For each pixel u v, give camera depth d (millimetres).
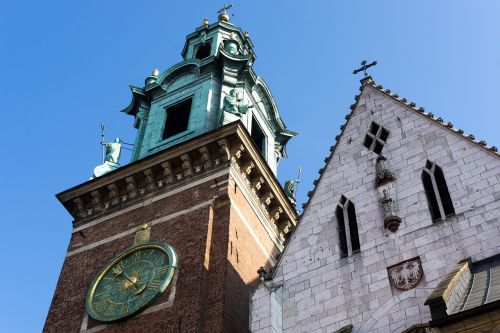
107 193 39312
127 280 33312
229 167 36562
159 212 36375
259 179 38562
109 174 39312
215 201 35219
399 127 29562
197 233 33531
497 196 24766
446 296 19922
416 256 24484
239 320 30672
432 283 23359
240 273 32750
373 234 26125
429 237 24781
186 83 46719
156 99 47156
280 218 40344
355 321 23812
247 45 52125
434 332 18828
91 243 37219
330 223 27766
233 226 34156
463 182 25938
